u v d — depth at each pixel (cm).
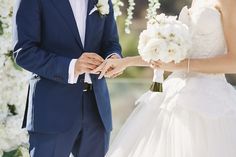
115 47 379
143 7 914
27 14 351
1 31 434
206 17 339
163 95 358
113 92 748
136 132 358
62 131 354
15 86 446
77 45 361
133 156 352
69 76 347
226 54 334
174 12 971
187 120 340
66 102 358
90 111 365
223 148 336
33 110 359
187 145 338
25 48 347
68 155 360
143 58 329
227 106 338
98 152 370
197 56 345
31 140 363
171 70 342
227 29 333
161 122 350
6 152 447
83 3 368
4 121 446
